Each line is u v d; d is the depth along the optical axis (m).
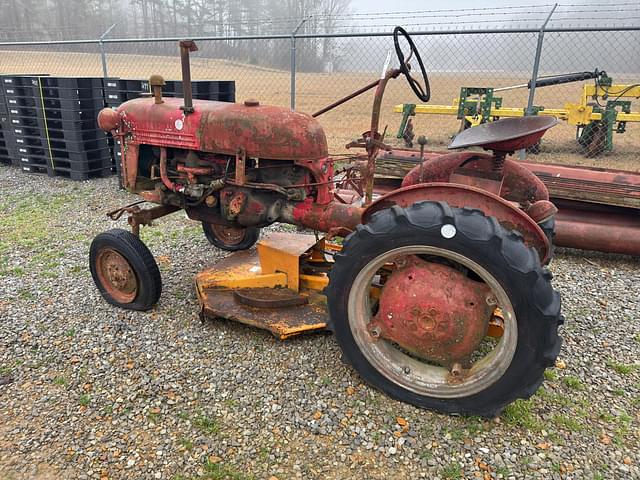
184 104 3.01
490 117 9.77
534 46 7.77
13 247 4.48
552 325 2.07
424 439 2.26
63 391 2.57
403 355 2.57
